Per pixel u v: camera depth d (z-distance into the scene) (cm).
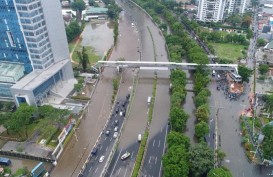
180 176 18425
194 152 19850
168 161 19138
